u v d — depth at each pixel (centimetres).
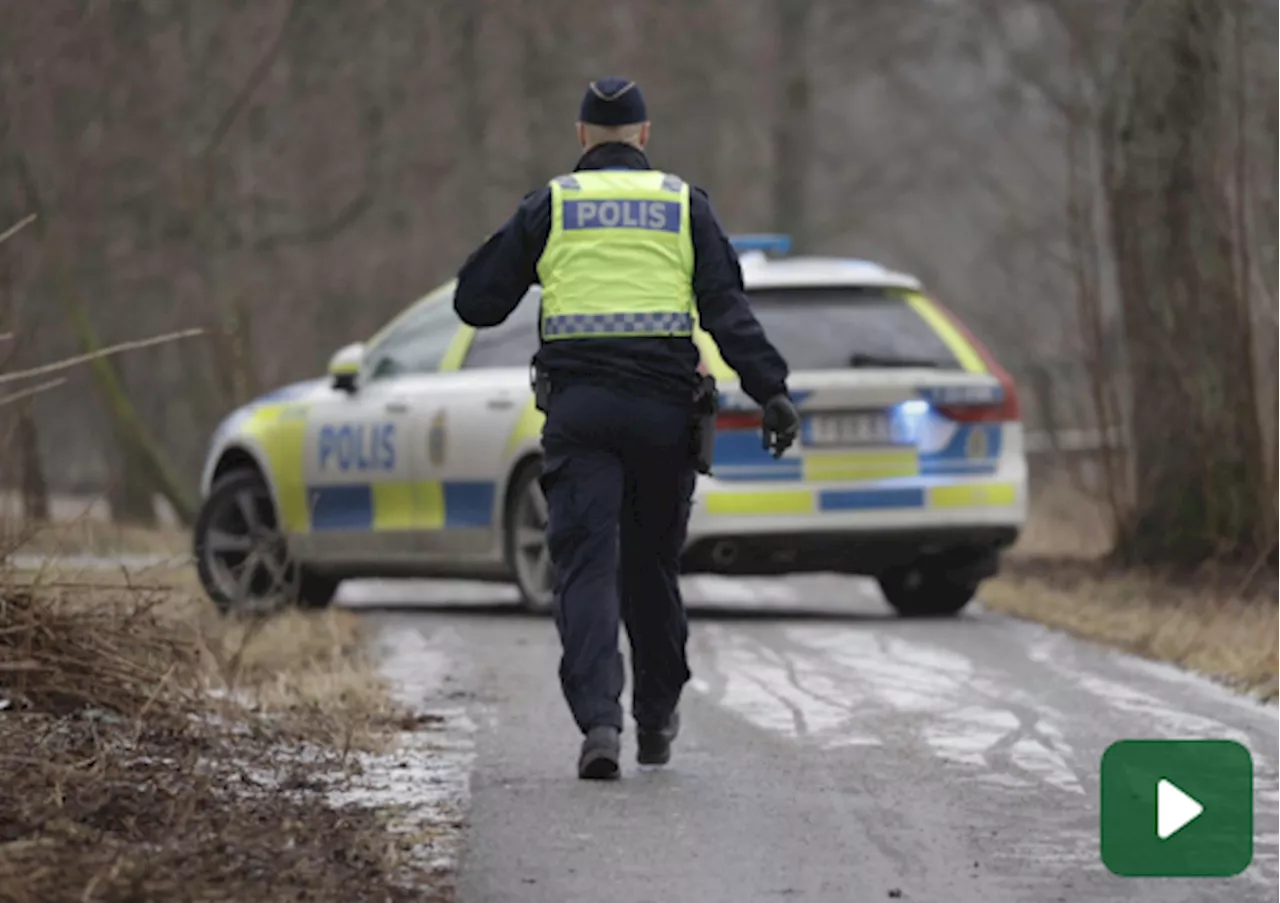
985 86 10262
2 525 2562
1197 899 1608
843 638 3206
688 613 3684
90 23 6838
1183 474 3878
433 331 3684
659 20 9644
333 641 3064
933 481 3391
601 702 2047
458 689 2659
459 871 1666
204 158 7138
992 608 3725
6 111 6225
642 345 2062
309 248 8519
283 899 1512
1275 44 4731
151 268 7338
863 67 10644
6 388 2983
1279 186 3900
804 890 1627
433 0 8456
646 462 2075
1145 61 3931
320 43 7975
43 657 2194
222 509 3772
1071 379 6044
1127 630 3198
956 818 1881
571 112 8912
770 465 3350
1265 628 2948
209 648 2552
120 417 6712
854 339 3419
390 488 3625
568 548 2075
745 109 10275
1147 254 3922
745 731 2338
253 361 7319
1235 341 3822
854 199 11569
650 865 1703
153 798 1814
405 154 8388
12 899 1430
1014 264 9756
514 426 3475
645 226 2081
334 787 1984
